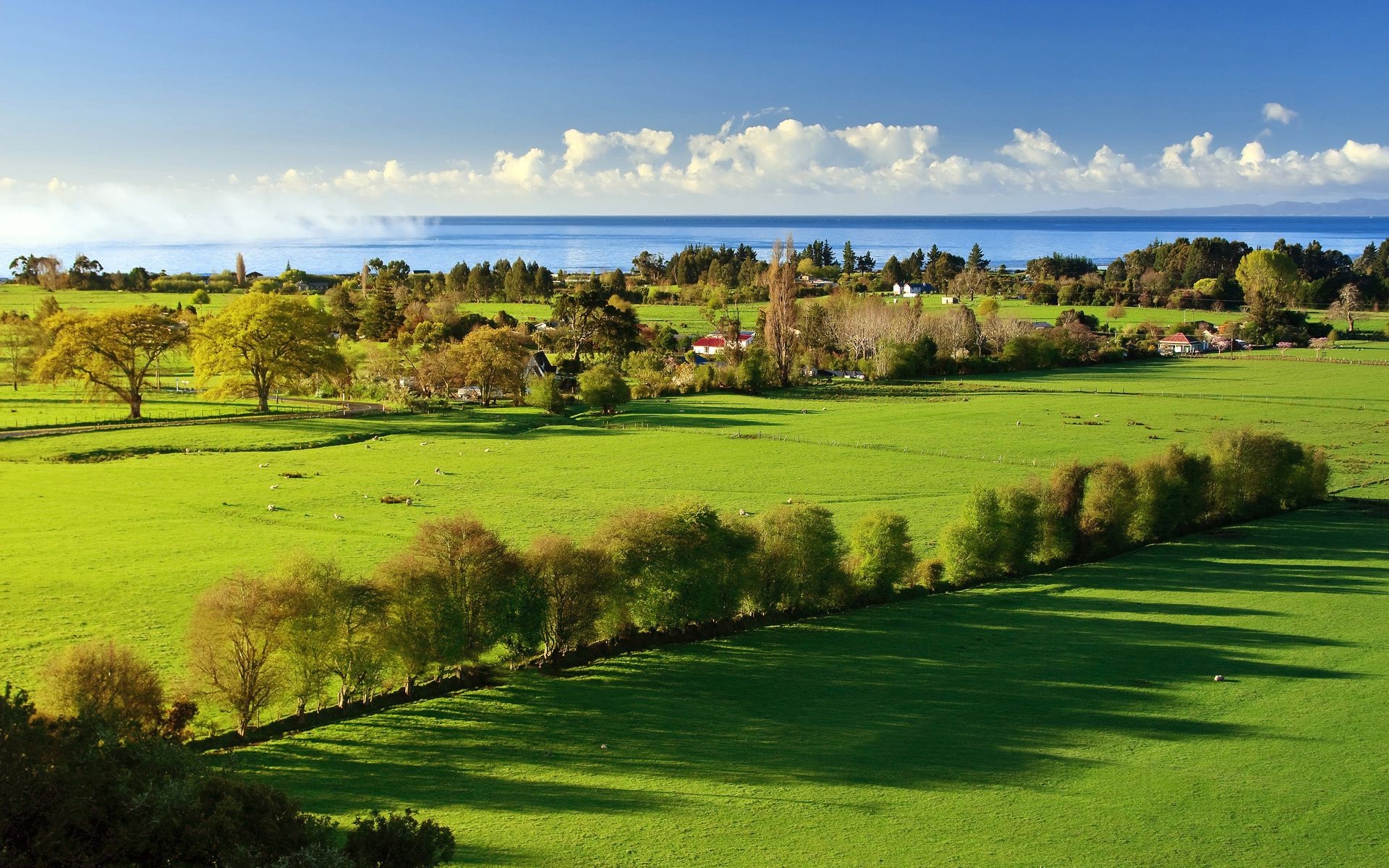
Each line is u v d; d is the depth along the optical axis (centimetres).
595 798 3438
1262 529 7438
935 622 5488
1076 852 3133
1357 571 6450
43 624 4875
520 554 4881
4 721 2319
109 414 11381
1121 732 4116
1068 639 5228
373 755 3769
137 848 2250
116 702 3403
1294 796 3550
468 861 2928
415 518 7206
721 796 3481
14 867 2116
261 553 6181
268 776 3538
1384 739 4041
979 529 6259
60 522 6856
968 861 3061
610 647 5006
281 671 4003
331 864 2262
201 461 9094
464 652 4481
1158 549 7006
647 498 8050
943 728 4138
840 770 3725
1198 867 3055
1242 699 4472
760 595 5441
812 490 8450
